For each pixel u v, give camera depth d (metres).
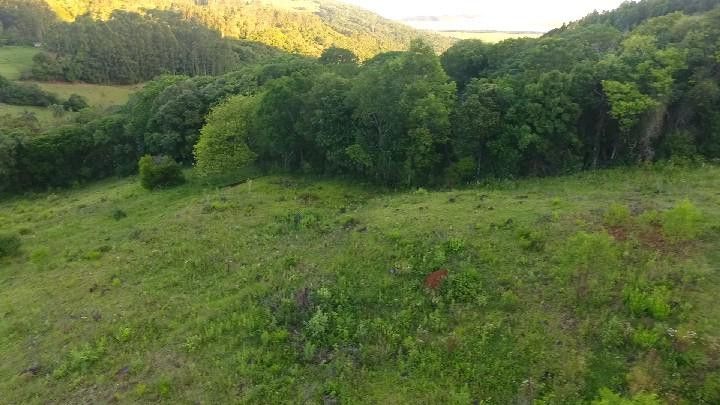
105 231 39.22
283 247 31.16
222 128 48.38
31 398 21.30
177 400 19.72
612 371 17.53
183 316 25.23
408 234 28.69
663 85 37.84
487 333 20.33
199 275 29.39
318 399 18.97
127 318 25.72
